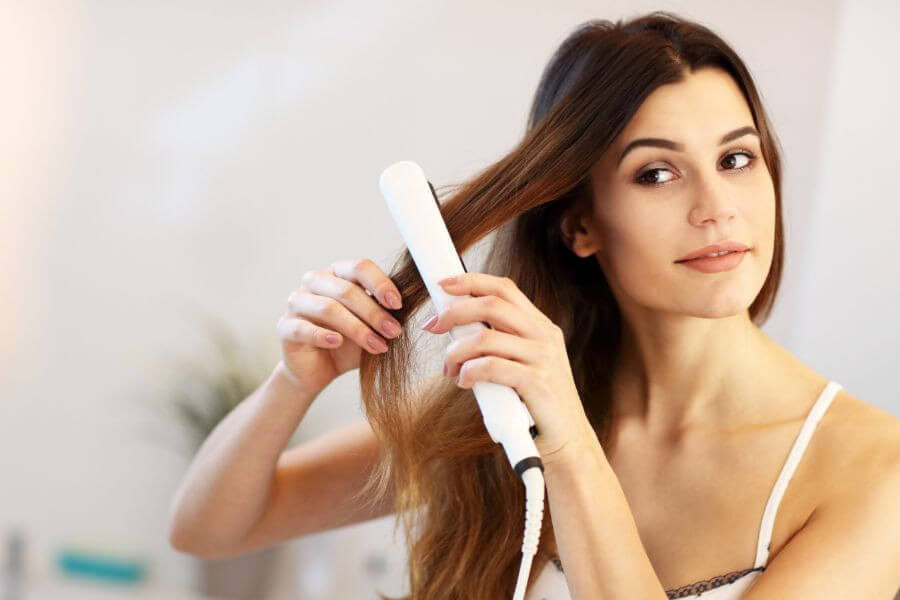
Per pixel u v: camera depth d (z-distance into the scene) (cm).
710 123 110
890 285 280
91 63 359
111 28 358
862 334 282
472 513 133
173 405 355
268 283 351
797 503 113
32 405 364
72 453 362
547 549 128
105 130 359
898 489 106
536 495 87
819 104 303
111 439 360
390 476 135
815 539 105
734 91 114
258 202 351
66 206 361
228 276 353
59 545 363
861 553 102
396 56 338
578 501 95
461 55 333
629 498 126
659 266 113
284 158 349
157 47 355
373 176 342
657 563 121
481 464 134
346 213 345
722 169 112
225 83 352
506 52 329
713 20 311
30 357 364
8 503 366
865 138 282
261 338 351
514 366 92
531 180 118
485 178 121
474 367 92
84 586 353
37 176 362
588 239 124
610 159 115
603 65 115
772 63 306
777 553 113
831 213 285
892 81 279
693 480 122
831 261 285
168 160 356
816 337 286
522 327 94
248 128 350
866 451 111
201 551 145
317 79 345
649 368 128
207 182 354
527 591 128
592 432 98
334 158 345
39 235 362
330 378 129
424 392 134
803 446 116
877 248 281
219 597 341
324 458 150
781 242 128
